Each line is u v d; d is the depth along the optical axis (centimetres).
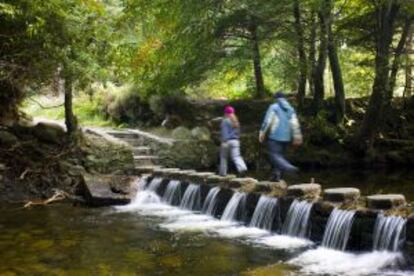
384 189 1260
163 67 1741
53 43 1317
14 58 1351
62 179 1378
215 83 2189
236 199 1073
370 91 2373
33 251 839
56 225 1027
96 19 1411
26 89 1588
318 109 1894
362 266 754
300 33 1686
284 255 817
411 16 1741
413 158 1798
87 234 954
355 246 828
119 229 996
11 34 1289
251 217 1034
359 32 1853
